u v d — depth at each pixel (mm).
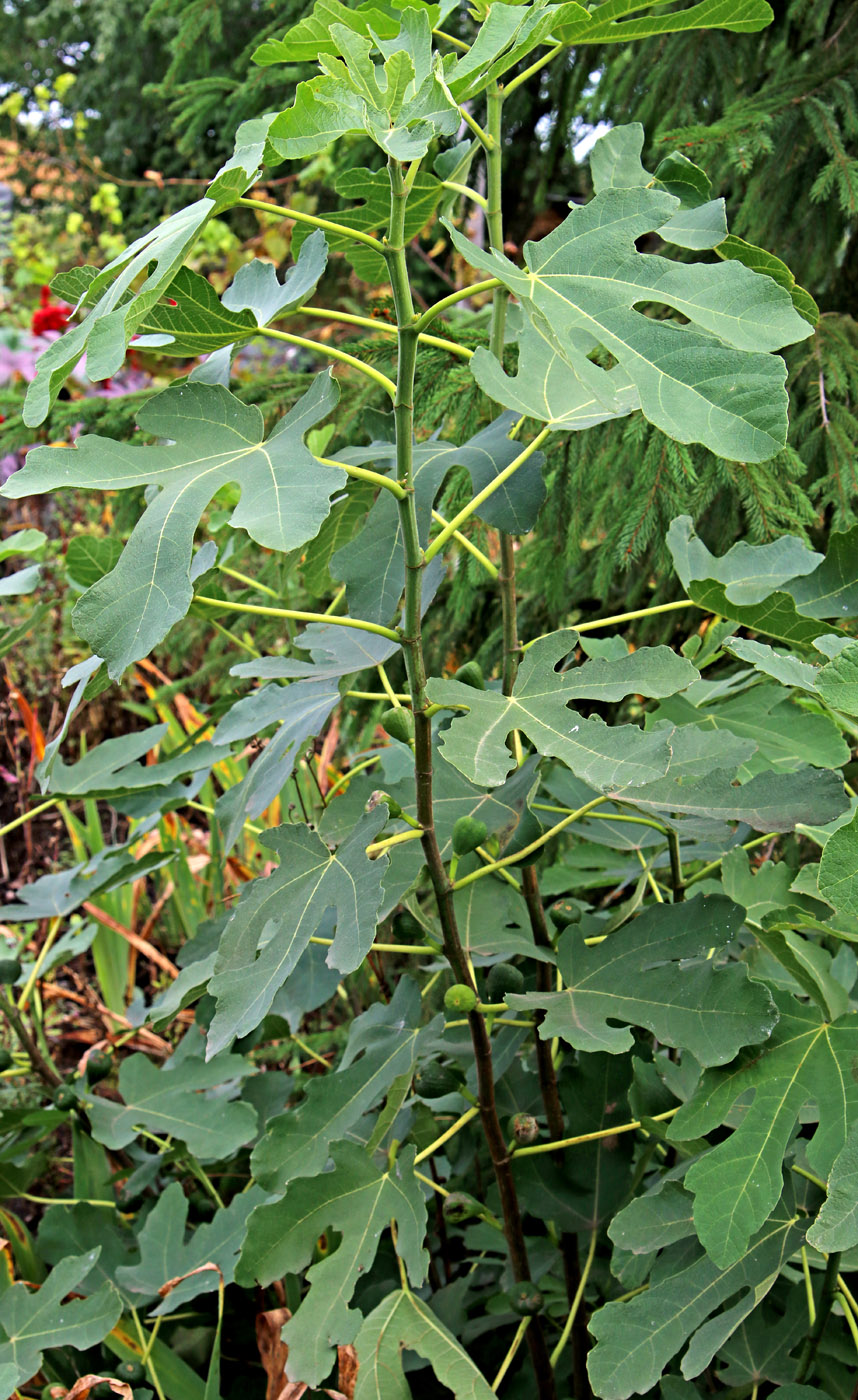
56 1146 2510
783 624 1617
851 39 2564
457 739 1389
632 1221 1556
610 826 1874
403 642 1490
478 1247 1899
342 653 1739
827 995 1501
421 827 1539
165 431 1418
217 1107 1952
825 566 1721
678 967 1546
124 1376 1797
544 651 1488
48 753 1546
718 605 1636
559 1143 1656
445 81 1414
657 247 3539
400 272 1396
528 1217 1921
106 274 1368
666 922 1581
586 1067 1745
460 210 3656
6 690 4652
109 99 9438
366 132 1349
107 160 9695
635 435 2244
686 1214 1557
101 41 8609
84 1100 1988
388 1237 1901
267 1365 1819
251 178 1334
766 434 1277
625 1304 1534
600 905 2480
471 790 1710
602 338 1325
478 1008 1589
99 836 3025
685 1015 1519
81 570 1808
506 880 1772
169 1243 1858
